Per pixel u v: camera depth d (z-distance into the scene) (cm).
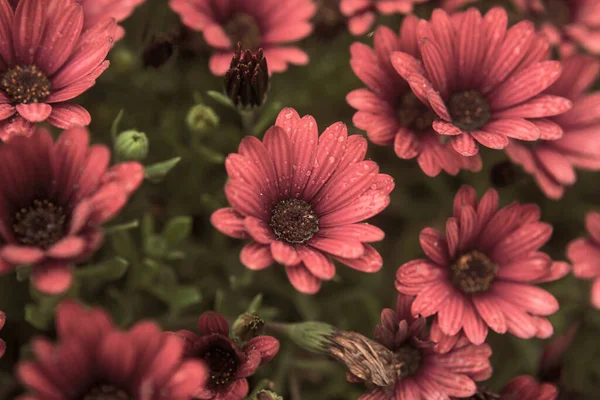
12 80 34
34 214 32
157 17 42
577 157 39
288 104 44
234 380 33
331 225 34
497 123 36
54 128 38
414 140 36
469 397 35
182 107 44
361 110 36
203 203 41
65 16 34
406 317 35
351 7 40
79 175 32
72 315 30
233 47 38
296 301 41
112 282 40
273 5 39
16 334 39
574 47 43
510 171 39
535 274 36
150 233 38
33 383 29
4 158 31
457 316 35
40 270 30
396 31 43
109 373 30
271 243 32
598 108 39
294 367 40
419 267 35
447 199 44
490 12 37
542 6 42
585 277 39
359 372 34
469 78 37
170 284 38
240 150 33
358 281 42
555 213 45
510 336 41
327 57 45
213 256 42
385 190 33
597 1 43
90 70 34
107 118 42
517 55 37
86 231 31
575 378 42
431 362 35
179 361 32
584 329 43
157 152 43
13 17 34
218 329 33
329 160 34
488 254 36
